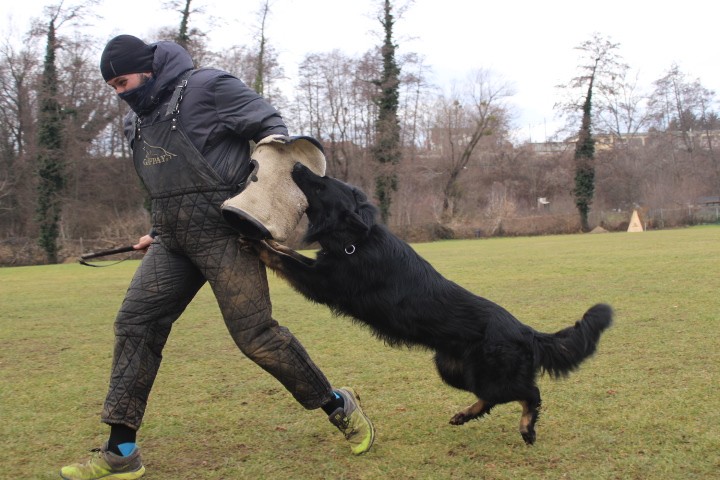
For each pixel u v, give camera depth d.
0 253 27.42
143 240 3.23
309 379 3.00
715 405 3.62
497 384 3.31
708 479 2.67
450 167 43.47
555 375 3.52
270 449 3.18
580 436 3.26
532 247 21.62
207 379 4.63
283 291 10.54
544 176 53.16
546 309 7.40
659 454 2.96
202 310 8.41
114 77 2.76
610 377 4.32
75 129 30.42
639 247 18.50
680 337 5.48
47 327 7.28
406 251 3.47
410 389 4.25
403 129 40.69
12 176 32.53
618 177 47.72
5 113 32.47
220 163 2.81
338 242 3.33
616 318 6.50
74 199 33.84
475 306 3.40
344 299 3.41
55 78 29.05
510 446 3.19
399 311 3.34
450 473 2.84
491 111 42.75
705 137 52.31
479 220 37.34
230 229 2.87
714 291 8.18
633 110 54.00
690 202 39.00
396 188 36.09
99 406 4.01
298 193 2.98
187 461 3.03
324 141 42.47
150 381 2.91
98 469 2.76
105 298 10.27
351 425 3.06
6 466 2.99
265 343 2.94
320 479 2.79
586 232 37.03
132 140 2.94
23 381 4.68
